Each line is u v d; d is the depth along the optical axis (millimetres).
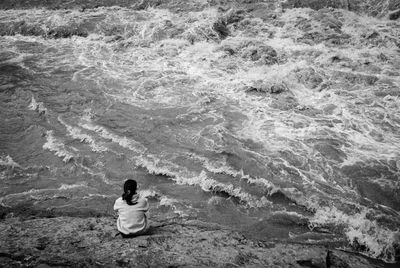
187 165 7930
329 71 11281
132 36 13375
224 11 14531
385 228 6512
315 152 8305
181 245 5449
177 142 8586
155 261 4852
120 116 9461
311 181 7570
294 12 14539
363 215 6777
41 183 7555
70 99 10133
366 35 12844
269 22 13961
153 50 12602
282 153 8266
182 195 7234
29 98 10172
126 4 15453
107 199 7129
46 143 8602
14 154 8312
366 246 6211
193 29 13234
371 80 10797
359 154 8258
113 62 12031
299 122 9273
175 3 15320
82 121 9305
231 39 13008
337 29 13375
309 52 12164
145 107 9820
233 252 5312
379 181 7555
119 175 7734
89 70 11539
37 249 5070
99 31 13695
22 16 14812
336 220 6707
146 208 5781
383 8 14344
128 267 4680
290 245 5750
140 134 8836
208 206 7008
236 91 10461
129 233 5629
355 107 9797
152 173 7762
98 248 5168
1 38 13734
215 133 8805
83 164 8016
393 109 9719
